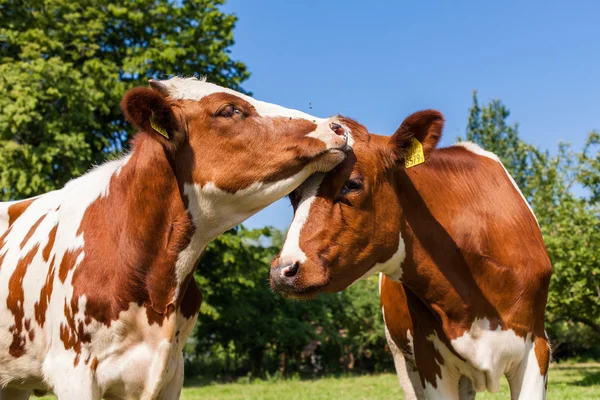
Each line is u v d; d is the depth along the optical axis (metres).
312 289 3.89
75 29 21.42
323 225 3.97
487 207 4.61
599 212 18.73
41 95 18.62
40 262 4.27
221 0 23.39
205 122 3.82
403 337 5.59
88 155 19.14
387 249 4.25
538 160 21.11
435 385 4.72
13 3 21.31
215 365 33.44
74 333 3.91
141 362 3.91
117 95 19.98
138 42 22.92
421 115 4.10
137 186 3.98
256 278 23.55
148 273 3.93
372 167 4.14
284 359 32.56
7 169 18.23
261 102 3.96
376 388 19.20
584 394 12.34
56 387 3.93
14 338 4.32
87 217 4.18
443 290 4.41
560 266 17.67
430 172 4.61
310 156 3.76
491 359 4.39
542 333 4.57
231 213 3.93
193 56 22.22
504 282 4.41
